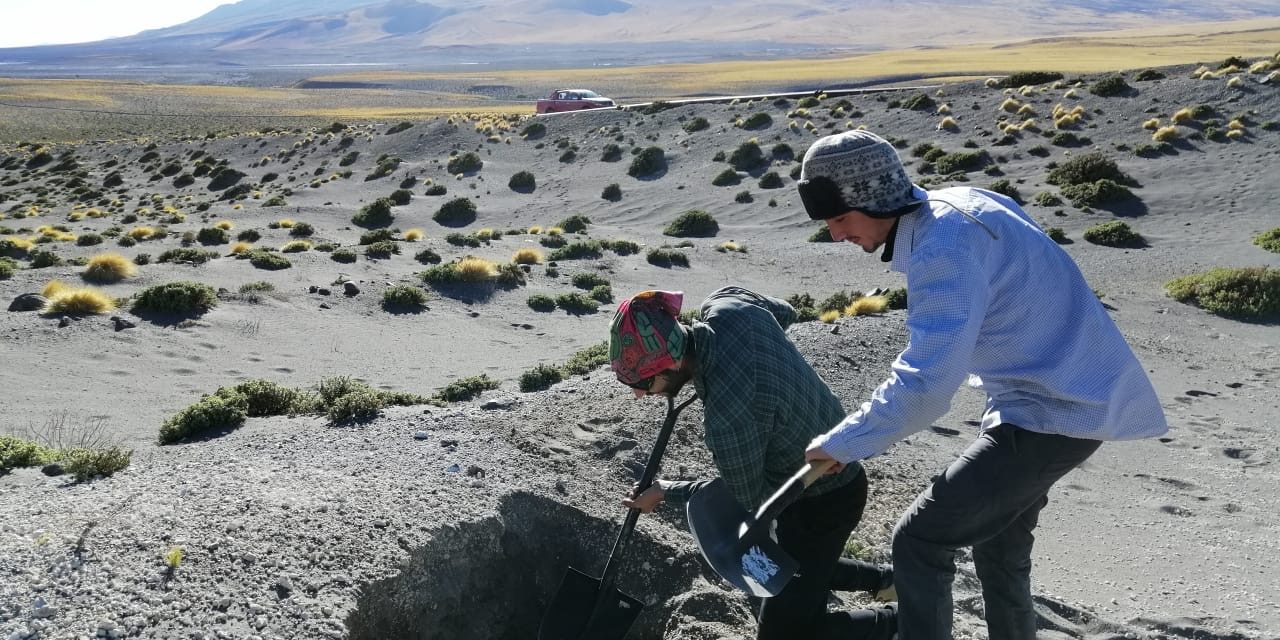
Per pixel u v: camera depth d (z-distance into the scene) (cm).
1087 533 688
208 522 468
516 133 6181
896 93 5666
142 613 387
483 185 5112
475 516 512
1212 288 1928
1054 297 297
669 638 463
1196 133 3984
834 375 1067
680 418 746
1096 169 3619
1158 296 2033
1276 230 2755
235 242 3328
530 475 591
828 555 357
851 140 296
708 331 329
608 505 571
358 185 5306
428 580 473
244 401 939
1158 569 620
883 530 631
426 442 662
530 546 542
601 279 2491
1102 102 4603
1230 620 531
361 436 696
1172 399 1159
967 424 968
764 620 368
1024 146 4244
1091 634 508
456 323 2002
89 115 11875
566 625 387
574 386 880
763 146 5022
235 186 5406
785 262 2952
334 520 485
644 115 6088
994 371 309
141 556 429
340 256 2536
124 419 1166
